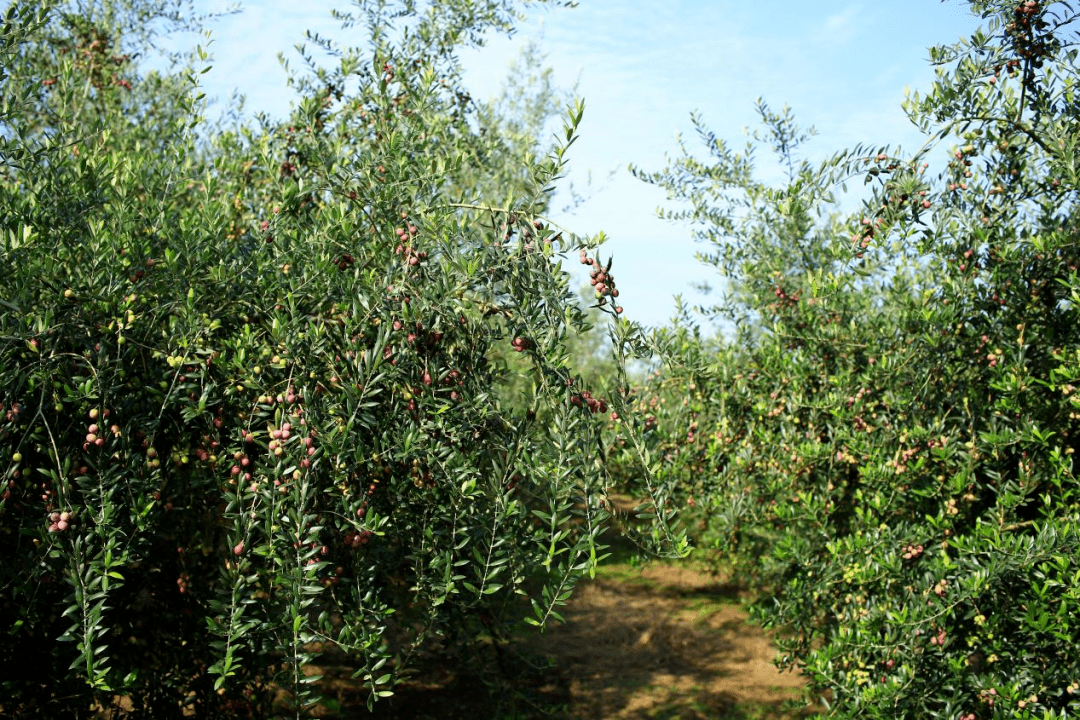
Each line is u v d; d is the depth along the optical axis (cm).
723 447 516
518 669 496
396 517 329
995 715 329
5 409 268
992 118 375
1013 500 358
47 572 276
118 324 297
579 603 745
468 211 342
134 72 681
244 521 282
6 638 305
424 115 389
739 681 572
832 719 385
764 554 570
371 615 313
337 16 566
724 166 573
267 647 294
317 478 297
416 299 314
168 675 336
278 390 313
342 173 360
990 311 412
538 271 293
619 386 299
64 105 396
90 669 254
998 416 382
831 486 455
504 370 359
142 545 284
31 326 283
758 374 538
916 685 358
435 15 568
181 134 401
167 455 318
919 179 375
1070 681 327
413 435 301
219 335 334
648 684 563
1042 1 354
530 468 294
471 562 310
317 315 339
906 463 411
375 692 299
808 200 426
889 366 436
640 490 320
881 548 396
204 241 334
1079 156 354
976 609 351
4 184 352
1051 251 382
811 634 459
